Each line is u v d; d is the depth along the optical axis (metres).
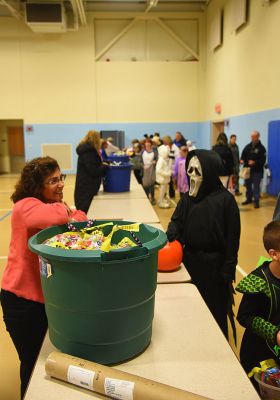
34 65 11.60
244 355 1.49
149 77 11.88
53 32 11.36
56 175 1.54
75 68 11.69
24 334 1.50
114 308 1.03
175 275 1.84
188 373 1.05
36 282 1.46
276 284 1.36
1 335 2.54
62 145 12.04
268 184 7.21
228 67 9.56
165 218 6.00
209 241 1.97
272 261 1.39
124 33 11.66
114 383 0.93
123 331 1.07
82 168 4.07
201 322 1.33
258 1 7.48
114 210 3.21
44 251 1.02
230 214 1.93
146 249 1.03
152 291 1.12
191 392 0.93
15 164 13.27
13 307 1.47
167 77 11.91
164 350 1.16
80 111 11.91
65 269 1.00
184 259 2.07
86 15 11.38
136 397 0.90
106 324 1.04
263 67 7.37
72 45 11.57
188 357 1.12
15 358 2.28
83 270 0.99
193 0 11.15
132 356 1.11
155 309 1.44
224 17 9.76
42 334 1.51
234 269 1.93
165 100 12.02
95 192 4.12
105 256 0.97
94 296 1.01
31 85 11.70
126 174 4.36
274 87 6.92
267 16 7.08
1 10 11.23
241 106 8.69
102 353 1.07
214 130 11.05
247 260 3.93
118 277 1.01
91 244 1.12
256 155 6.36
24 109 11.81
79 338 1.06
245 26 8.26
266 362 1.34
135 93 11.93
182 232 2.08
